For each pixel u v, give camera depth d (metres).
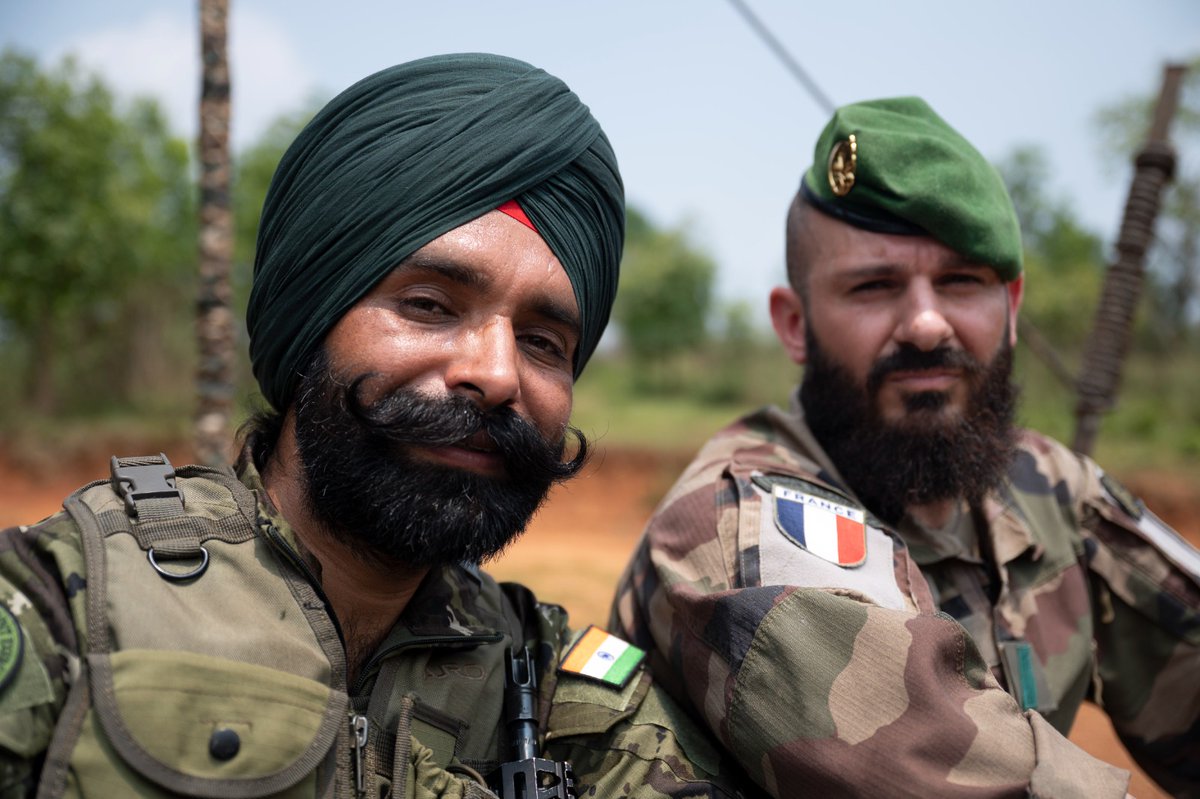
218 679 1.12
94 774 1.03
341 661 1.27
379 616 1.43
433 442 1.27
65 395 17.78
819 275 2.00
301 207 1.37
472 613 1.53
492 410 1.32
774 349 23.20
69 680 1.09
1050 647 1.95
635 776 1.47
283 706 1.14
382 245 1.32
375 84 1.39
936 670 1.39
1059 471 2.16
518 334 1.39
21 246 16.12
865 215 1.90
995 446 1.95
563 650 1.64
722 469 1.87
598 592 5.54
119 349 18.31
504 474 1.37
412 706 1.34
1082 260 21.25
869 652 1.40
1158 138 3.07
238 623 1.20
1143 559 2.06
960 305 1.93
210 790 1.07
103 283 16.91
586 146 1.45
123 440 14.94
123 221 16.75
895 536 1.78
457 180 1.33
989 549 1.99
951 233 1.86
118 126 17.08
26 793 1.05
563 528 11.85
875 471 1.94
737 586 1.60
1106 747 3.42
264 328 1.42
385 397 1.31
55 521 1.23
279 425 1.50
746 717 1.43
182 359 18.66
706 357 23.41
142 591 1.16
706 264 23.23
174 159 18.72
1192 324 18.20
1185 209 17.11
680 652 1.58
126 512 1.25
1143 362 17.67
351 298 1.33
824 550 1.64
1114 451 13.34
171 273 18.39
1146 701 2.09
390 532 1.29
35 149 15.94
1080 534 2.09
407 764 1.28
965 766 1.31
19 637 1.08
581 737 1.51
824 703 1.38
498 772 1.45
